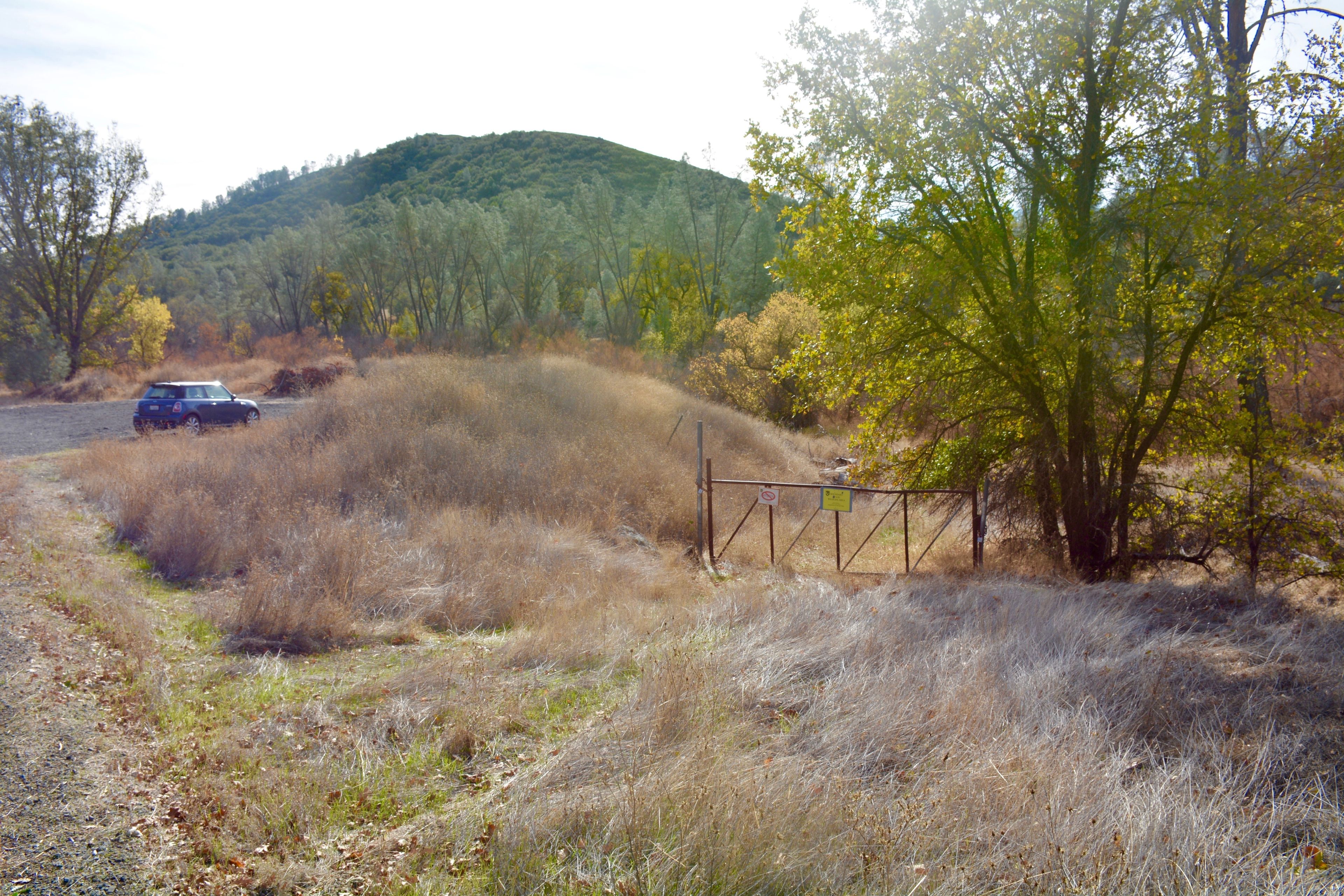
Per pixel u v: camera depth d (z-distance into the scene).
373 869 3.47
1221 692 5.35
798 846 3.45
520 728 5.05
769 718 5.12
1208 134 9.32
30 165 35.31
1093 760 4.28
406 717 5.07
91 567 8.19
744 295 47.03
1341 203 8.81
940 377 10.95
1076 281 9.48
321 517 9.62
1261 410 10.38
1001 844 3.52
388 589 7.98
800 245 10.93
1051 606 7.50
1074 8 9.68
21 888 3.15
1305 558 9.69
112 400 31.09
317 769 4.35
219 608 7.20
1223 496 9.87
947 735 4.64
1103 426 10.39
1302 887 3.24
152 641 6.31
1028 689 5.23
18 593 6.91
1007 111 10.07
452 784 4.34
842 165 10.58
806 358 11.77
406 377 17.61
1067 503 10.62
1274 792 4.08
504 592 8.19
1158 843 3.49
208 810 3.87
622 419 18.31
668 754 4.38
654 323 48.44
